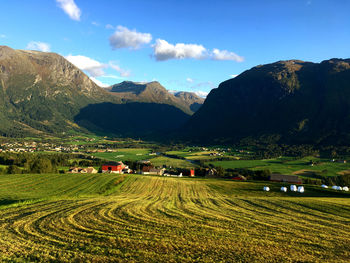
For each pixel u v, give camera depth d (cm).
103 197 5066
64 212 3328
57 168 13062
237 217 3256
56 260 1828
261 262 1861
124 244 2152
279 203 4328
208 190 6781
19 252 1961
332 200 4725
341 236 2519
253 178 11719
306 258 1956
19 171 10725
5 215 3170
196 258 1900
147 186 7094
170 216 3219
